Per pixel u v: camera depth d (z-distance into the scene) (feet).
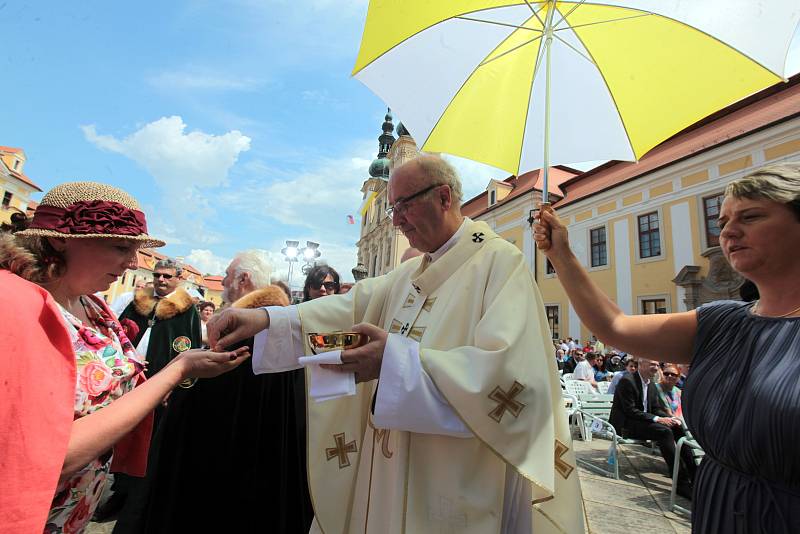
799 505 2.88
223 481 6.38
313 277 12.45
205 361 3.87
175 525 6.19
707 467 3.63
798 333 3.20
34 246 3.56
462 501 3.78
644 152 5.49
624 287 55.42
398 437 4.29
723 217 3.86
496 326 3.84
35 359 2.54
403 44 5.79
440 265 4.87
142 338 10.74
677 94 5.08
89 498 3.86
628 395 15.48
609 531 10.07
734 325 3.73
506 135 6.17
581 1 5.20
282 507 6.59
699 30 4.71
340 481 4.95
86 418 2.89
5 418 2.33
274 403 6.88
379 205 124.77
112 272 3.84
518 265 4.42
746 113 48.34
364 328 3.92
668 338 4.32
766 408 3.05
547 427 3.60
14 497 2.27
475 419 3.48
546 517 4.08
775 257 3.44
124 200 3.95
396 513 3.85
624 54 5.33
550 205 4.99
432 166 4.95
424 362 3.70
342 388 3.74
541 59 5.95
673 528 10.31
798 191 3.32
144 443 4.80
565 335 61.57
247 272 8.07
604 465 16.15
